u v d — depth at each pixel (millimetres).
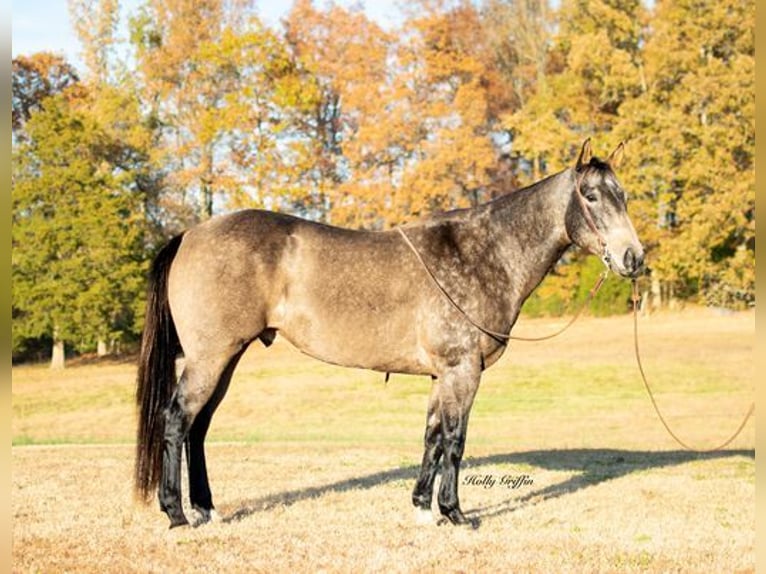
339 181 34219
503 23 39062
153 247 33125
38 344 32562
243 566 5602
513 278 6789
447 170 31984
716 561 5816
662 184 30469
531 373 25266
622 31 33156
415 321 6559
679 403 21562
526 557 5859
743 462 10664
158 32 36062
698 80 29094
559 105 33625
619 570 5574
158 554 5887
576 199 6738
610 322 31547
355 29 34062
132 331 30703
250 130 32188
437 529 6633
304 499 7910
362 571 5492
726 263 29922
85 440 17766
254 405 23625
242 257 6398
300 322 6523
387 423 21062
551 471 9695
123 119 33375
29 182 29328
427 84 33219
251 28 33969
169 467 6355
